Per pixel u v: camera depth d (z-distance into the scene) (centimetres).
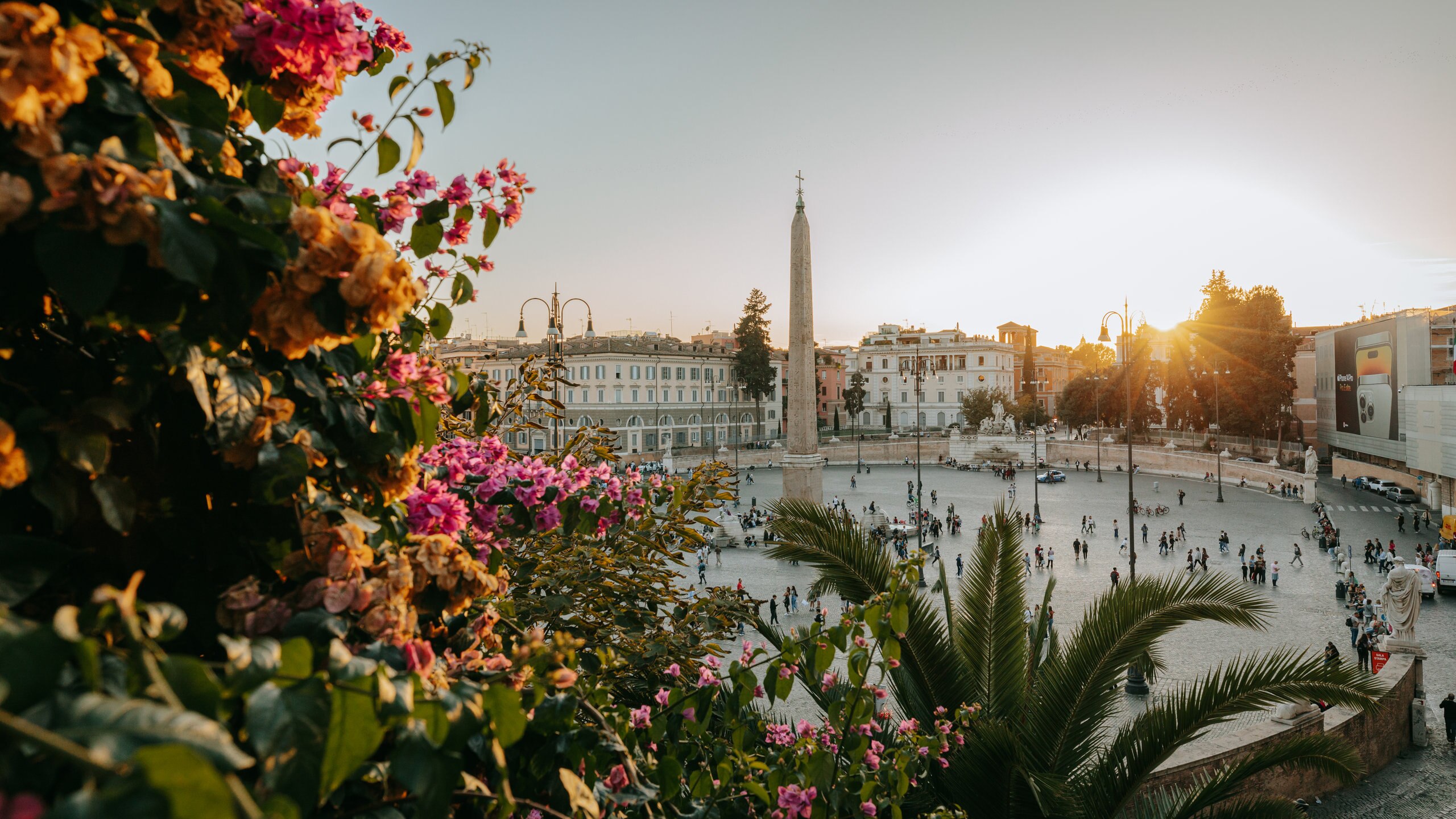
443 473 376
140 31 186
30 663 121
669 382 8644
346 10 234
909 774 550
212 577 222
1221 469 6944
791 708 1502
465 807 266
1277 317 6931
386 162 291
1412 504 5281
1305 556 3856
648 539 577
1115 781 698
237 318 174
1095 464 8356
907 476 7856
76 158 145
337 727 169
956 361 12175
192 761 104
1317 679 668
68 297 148
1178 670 2139
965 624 811
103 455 176
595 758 342
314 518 229
